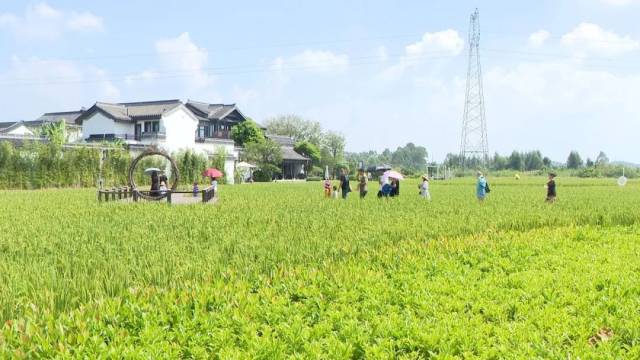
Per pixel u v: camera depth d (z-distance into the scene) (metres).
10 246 9.77
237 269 8.07
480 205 20.56
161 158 46.16
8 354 4.82
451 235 12.29
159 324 5.88
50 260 8.44
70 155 38.69
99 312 5.89
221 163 53.88
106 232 11.73
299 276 7.98
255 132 67.19
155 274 7.41
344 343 5.39
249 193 30.64
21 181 35.44
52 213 16.28
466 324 5.96
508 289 7.57
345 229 12.64
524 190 38.19
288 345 5.34
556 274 8.38
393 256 9.63
